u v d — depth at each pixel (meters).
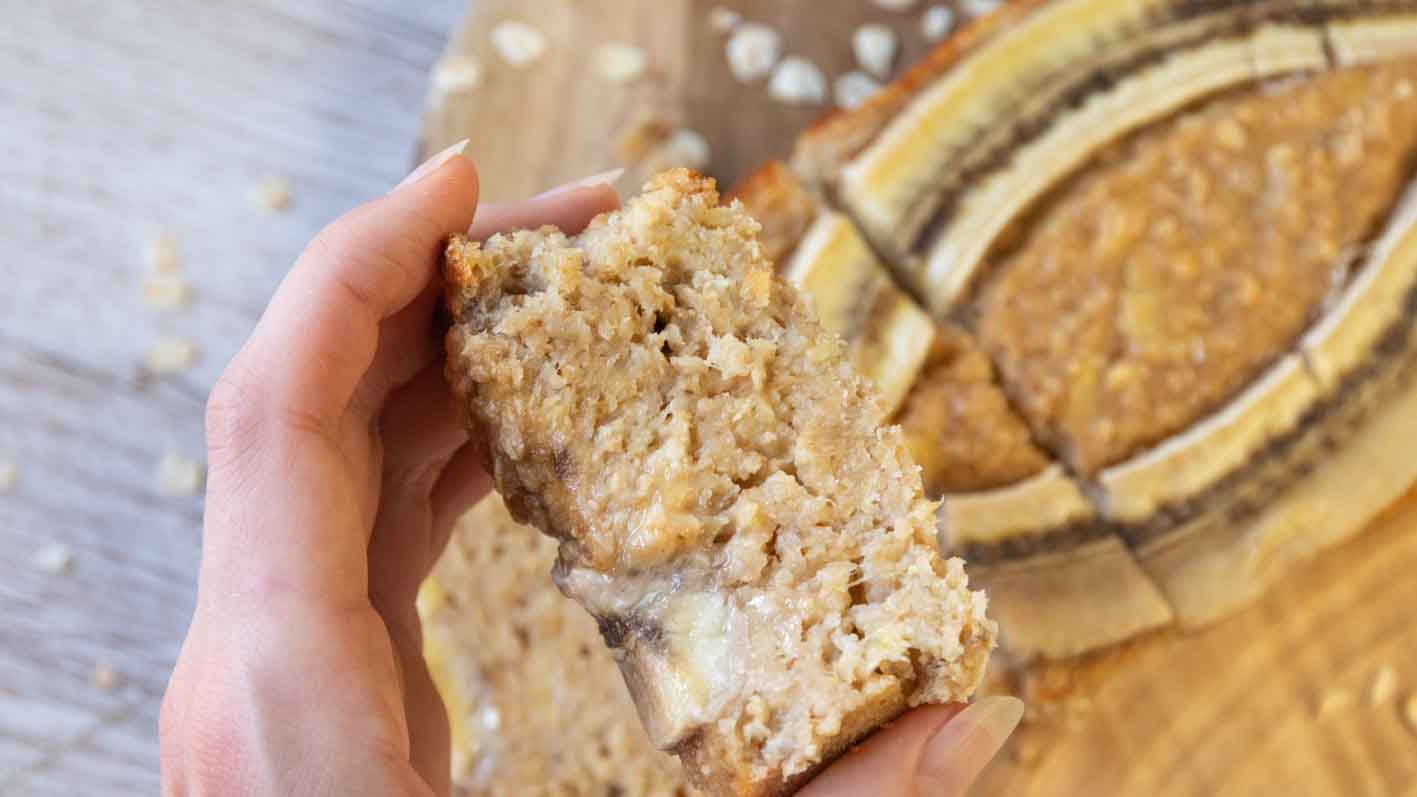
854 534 0.26
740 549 0.26
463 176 0.28
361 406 0.29
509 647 0.33
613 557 0.26
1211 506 0.34
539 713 0.33
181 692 0.26
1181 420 0.34
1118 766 0.34
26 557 0.37
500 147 0.37
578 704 0.33
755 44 0.38
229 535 0.26
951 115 0.35
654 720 0.26
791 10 0.38
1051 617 0.33
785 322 0.27
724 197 0.37
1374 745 0.34
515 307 0.27
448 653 0.33
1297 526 0.34
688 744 0.26
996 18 0.36
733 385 0.27
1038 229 0.34
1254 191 0.35
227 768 0.25
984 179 0.35
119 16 0.40
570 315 0.27
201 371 0.38
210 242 0.39
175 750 0.26
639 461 0.26
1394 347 0.34
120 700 0.36
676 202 0.27
